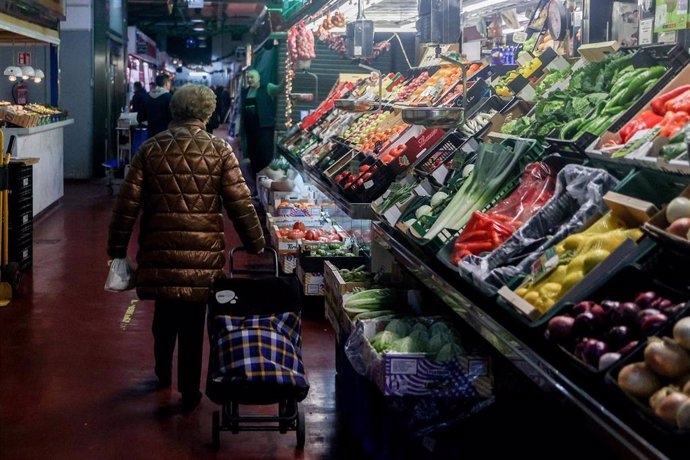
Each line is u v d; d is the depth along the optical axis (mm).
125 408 5172
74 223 12211
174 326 5332
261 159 14133
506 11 7797
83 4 17734
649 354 2424
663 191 3316
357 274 5656
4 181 7586
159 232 4977
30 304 7605
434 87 7898
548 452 3307
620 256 2988
